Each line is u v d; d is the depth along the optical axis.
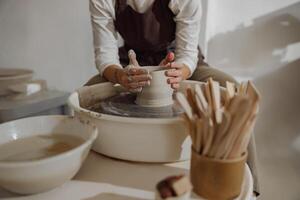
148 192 0.60
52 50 2.23
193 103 0.59
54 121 0.72
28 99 1.80
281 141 2.00
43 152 0.63
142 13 1.31
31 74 1.93
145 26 1.33
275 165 1.93
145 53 1.46
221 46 1.99
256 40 1.92
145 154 0.69
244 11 1.89
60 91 2.07
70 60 2.21
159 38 1.38
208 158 0.55
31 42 2.27
